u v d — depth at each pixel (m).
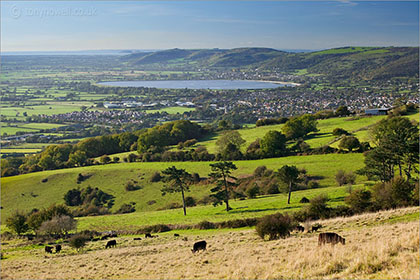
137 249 36.25
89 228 57.69
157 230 50.91
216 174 61.97
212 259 25.39
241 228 45.47
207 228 48.03
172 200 77.62
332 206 47.28
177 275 21.75
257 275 18.36
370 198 44.59
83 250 41.16
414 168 58.38
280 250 24.98
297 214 44.59
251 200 64.75
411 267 15.02
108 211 77.25
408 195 41.50
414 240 18.09
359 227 32.09
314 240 26.95
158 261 28.03
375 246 18.64
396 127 79.31
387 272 15.05
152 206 76.81
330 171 73.25
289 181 57.94
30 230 62.69
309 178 71.44
